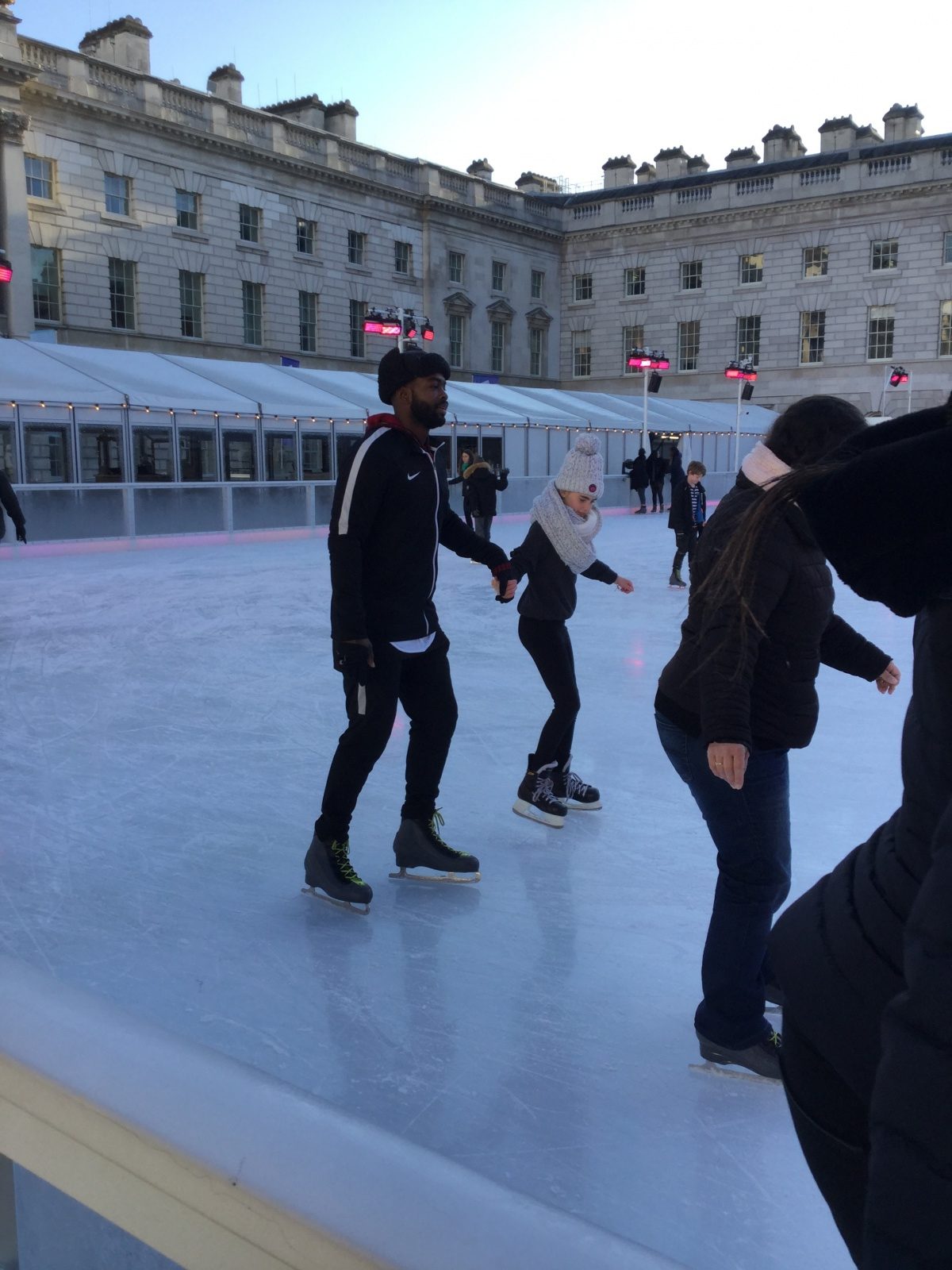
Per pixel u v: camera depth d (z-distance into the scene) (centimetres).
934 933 61
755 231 4028
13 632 814
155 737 509
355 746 302
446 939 288
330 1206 54
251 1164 57
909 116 4053
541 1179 182
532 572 371
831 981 83
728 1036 217
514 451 2275
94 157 2880
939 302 3712
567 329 4497
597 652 733
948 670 75
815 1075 87
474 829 380
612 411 2802
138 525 1530
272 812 399
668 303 4244
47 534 1424
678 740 218
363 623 293
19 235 2670
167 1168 61
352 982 262
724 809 213
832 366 3928
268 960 275
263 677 650
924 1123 58
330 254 3566
